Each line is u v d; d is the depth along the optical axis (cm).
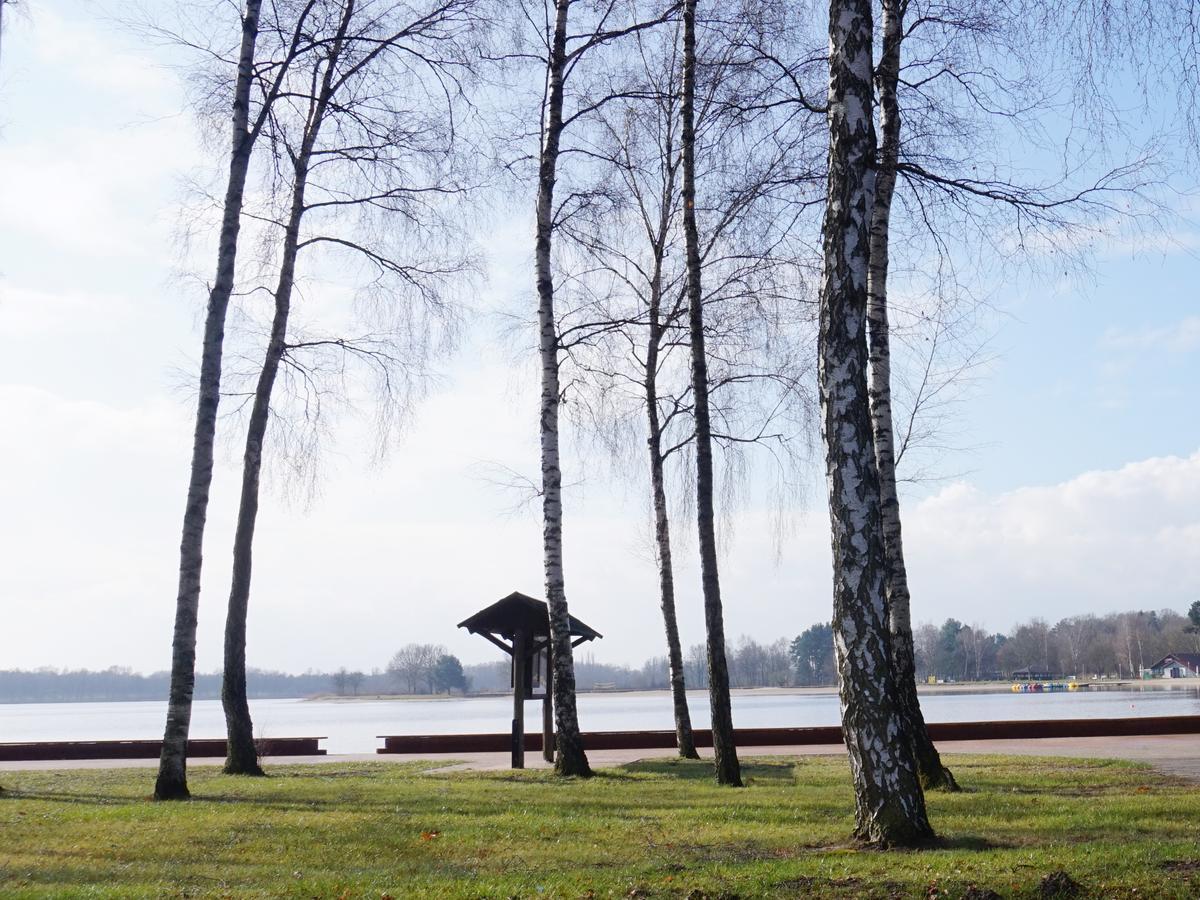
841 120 1055
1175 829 1034
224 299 1559
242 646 1919
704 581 1662
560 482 1858
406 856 988
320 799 1405
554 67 1886
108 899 790
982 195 1443
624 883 835
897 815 970
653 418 2278
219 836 1078
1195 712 4916
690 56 1748
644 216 2203
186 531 1491
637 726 5341
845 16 1064
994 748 2408
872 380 1545
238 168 1599
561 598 1839
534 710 10788
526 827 1132
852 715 997
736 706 9338
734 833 1073
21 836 1078
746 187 1733
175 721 1451
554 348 1861
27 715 14625
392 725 6262
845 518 1009
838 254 1040
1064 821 1091
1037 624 18388
